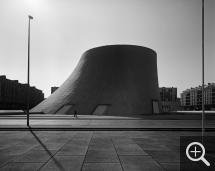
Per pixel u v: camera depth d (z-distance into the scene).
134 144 8.16
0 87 57.00
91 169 4.93
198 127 13.69
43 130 12.66
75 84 40.78
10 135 10.55
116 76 38.44
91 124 16.41
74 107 36.62
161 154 6.47
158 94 42.97
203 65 8.45
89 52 43.81
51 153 6.53
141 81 39.16
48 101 40.16
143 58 40.97
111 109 35.28
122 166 5.18
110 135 10.73
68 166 5.16
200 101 89.94
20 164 5.32
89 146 7.69
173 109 68.25
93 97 37.22
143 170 4.89
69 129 12.68
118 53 40.03
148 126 14.41
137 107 36.34
